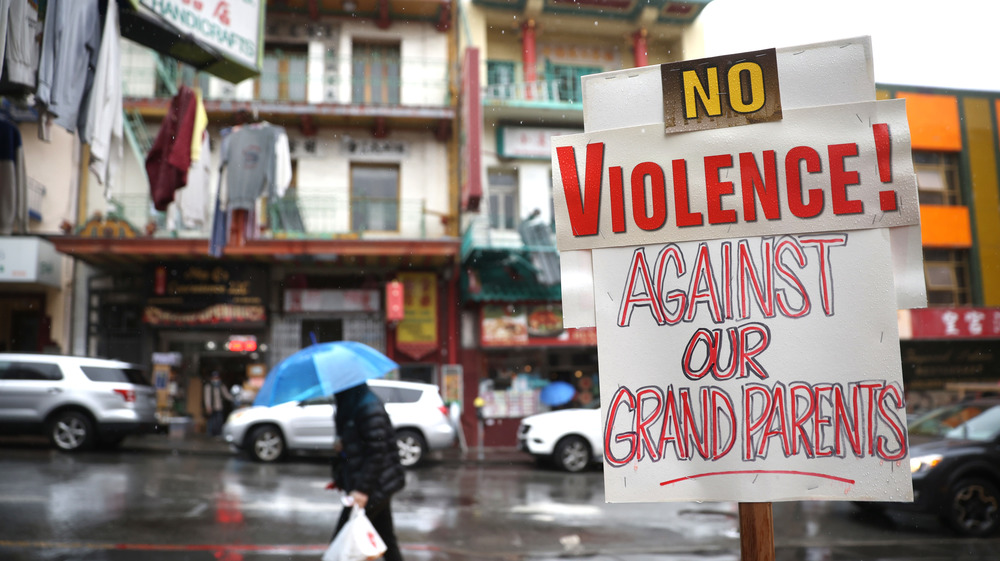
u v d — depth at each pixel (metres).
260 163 10.39
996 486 5.86
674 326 1.68
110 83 3.93
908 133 1.63
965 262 14.70
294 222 13.55
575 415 10.36
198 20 4.87
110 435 10.14
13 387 9.95
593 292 1.73
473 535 5.78
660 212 1.71
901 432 1.55
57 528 5.43
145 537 5.28
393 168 14.42
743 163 1.69
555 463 10.37
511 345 13.52
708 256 1.68
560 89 14.08
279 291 13.88
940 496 5.81
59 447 10.00
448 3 14.12
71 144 13.22
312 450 10.56
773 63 1.70
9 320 13.53
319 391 3.32
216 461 10.16
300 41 14.03
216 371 13.70
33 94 3.33
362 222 14.02
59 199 13.12
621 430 1.67
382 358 3.65
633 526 6.22
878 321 1.60
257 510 6.46
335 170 14.05
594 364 14.30
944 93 14.74
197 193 7.39
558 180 1.77
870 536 5.80
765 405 1.62
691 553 5.22
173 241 12.50
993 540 5.65
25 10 3.22
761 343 1.64
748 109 1.70
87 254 12.56
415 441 10.37
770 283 1.65
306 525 5.89
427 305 14.20
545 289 13.64
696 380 1.65
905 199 1.62
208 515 6.16
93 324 13.50
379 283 14.24
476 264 13.54
